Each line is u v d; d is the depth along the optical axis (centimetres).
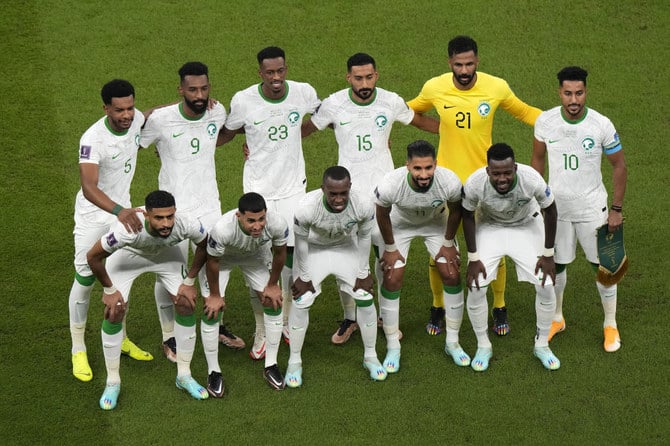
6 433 3309
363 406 3409
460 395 3447
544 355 3562
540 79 5038
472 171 3688
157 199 3117
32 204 4372
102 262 3244
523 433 3275
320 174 4588
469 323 3831
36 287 3947
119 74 5084
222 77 5075
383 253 3538
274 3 5556
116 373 3428
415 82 5044
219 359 3662
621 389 3444
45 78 5053
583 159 3494
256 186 3681
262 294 3438
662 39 5250
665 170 4519
